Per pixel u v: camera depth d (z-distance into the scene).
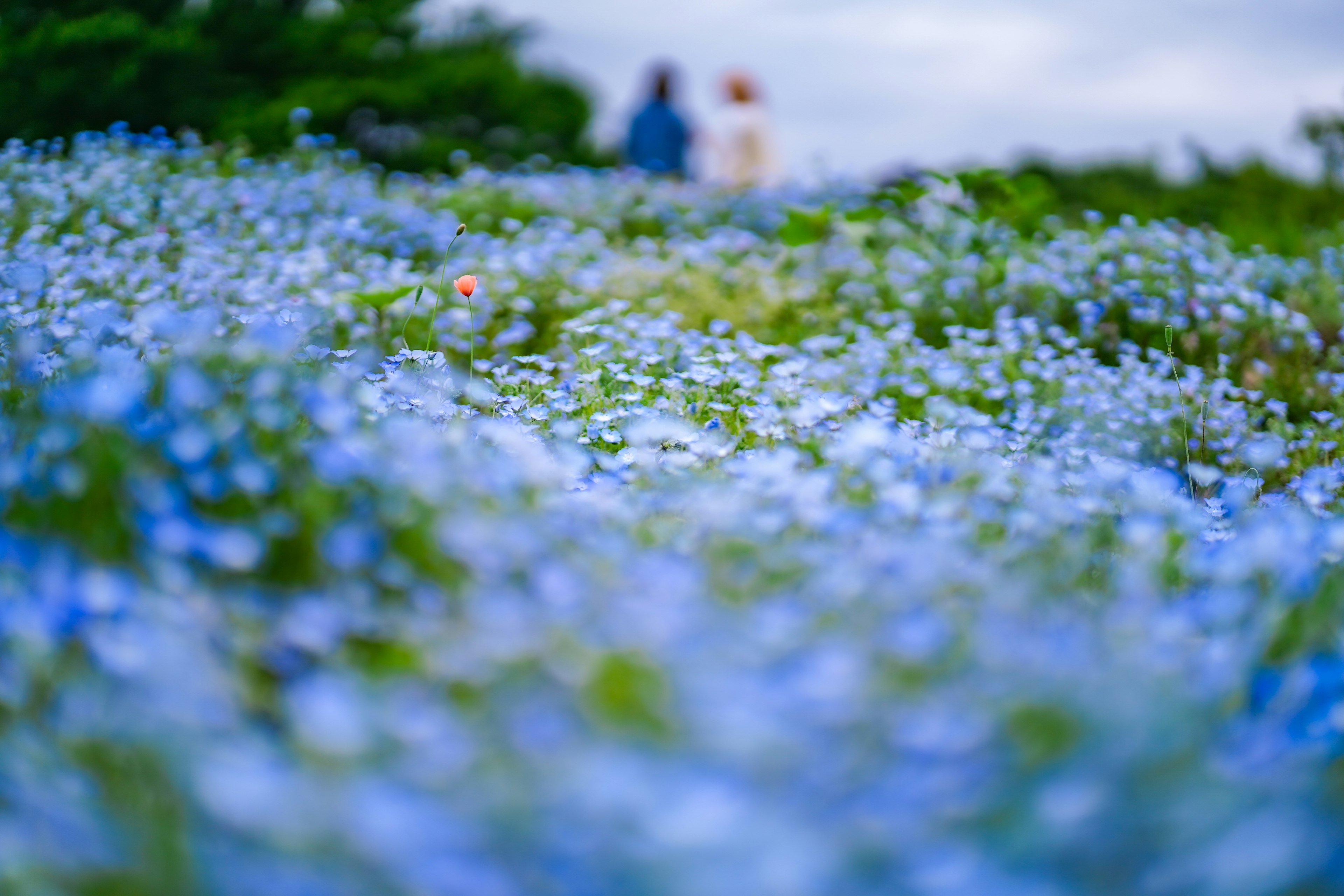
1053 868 1.58
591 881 1.50
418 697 1.83
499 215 8.82
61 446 2.30
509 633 1.90
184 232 6.09
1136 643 2.04
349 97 13.84
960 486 3.09
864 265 7.11
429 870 1.46
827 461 3.63
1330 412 4.95
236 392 2.90
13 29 9.89
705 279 6.78
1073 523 2.95
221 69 12.28
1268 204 10.48
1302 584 2.34
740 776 1.59
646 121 13.35
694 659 1.81
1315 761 1.85
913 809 1.59
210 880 1.51
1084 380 4.88
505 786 1.58
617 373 4.44
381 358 4.76
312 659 2.07
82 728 1.74
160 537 2.09
